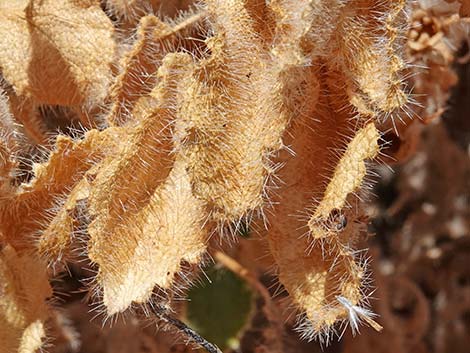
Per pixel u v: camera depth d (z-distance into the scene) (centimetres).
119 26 19
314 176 17
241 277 21
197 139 16
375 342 24
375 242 26
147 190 17
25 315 18
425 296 26
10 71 18
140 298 16
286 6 16
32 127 18
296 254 17
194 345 20
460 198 26
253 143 16
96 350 21
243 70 16
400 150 19
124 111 17
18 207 17
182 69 16
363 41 16
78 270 20
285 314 21
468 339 26
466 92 25
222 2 16
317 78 17
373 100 16
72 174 17
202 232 17
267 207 17
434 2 19
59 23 18
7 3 18
